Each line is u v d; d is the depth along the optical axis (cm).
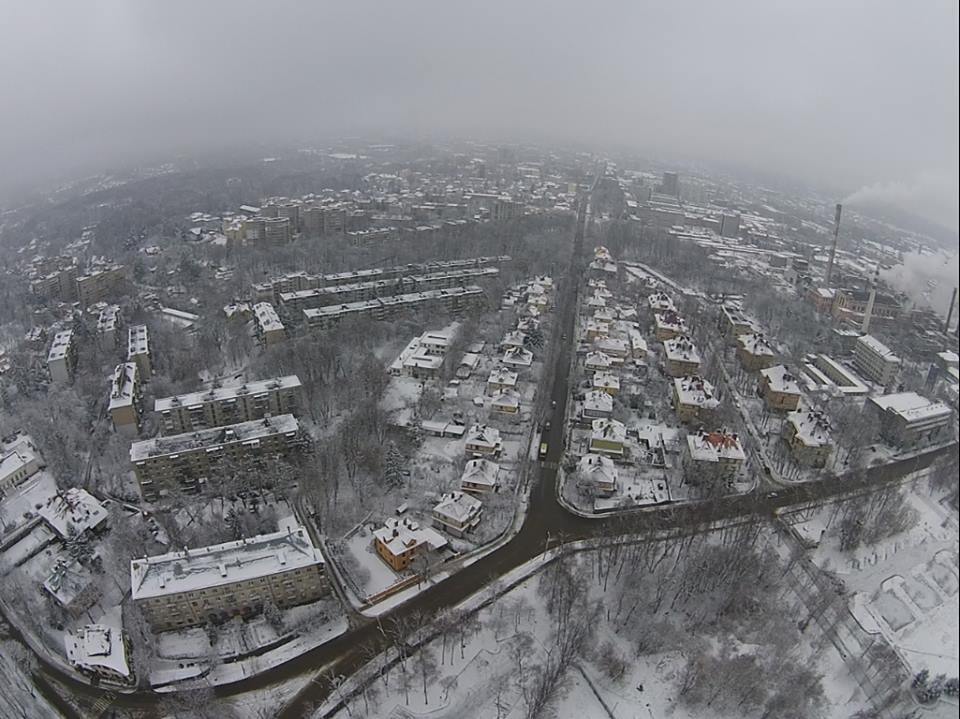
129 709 18525
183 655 19988
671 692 19150
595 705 18700
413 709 18250
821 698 18900
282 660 19812
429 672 19262
